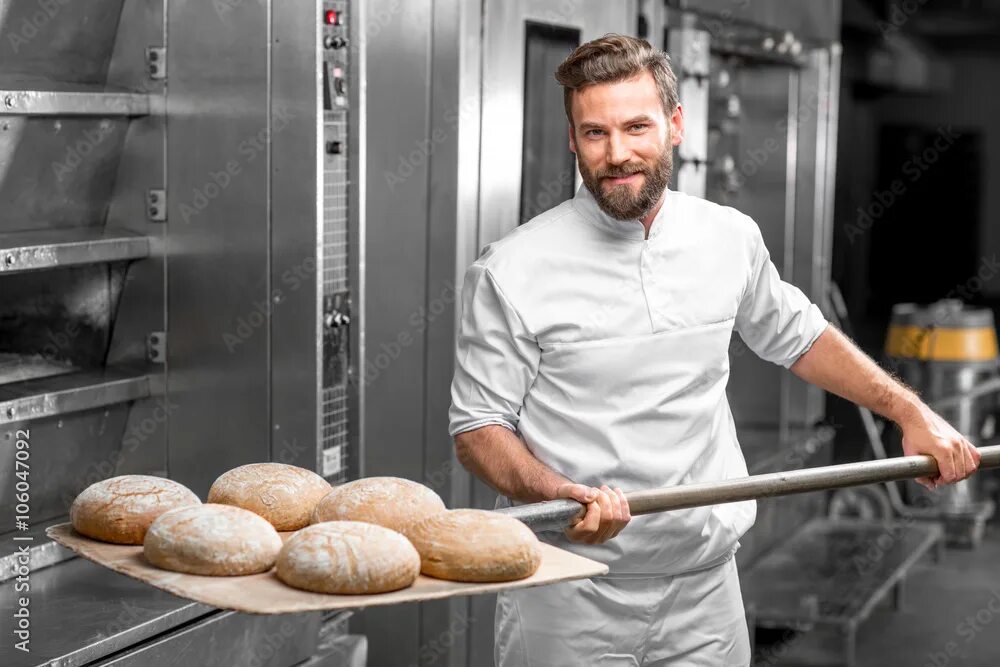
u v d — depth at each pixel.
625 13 3.86
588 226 2.10
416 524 1.66
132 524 1.69
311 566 1.51
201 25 2.84
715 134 4.82
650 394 2.10
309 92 2.78
